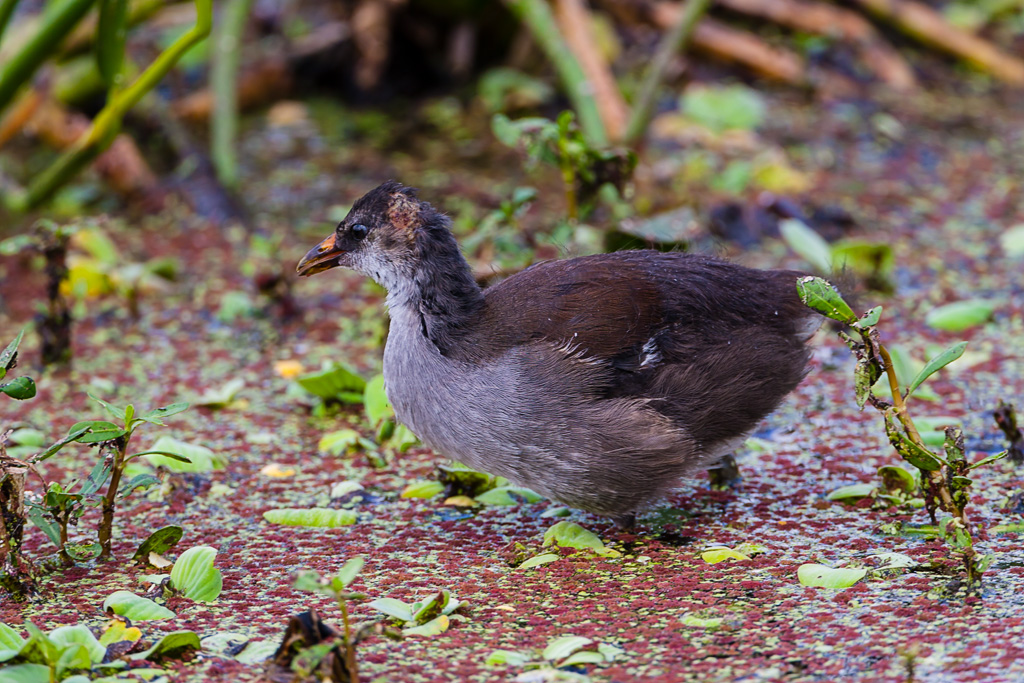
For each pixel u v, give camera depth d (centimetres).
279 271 1291
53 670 675
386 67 1898
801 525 880
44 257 1201
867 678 675
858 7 2025
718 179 1589
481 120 1817
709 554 832
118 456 827
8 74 1312
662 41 1958
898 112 1839
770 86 1919
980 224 1480
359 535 888
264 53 1902
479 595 791
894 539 849
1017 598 757
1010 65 1988
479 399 843
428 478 985
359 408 1118
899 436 767
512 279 904
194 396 1141
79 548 830
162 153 1700
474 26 1875
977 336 1195
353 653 659
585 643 712
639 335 845
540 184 1605
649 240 1109
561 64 1553
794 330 896
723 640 723
